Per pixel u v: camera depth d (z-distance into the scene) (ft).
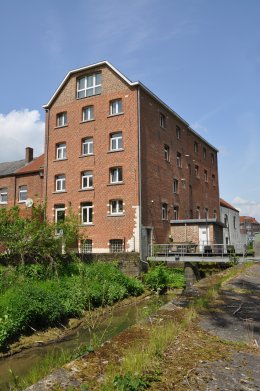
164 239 90.53
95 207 85.25
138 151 81.56
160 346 19.95
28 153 112.78
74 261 62.75
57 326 38.86
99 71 90.63
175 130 103.35
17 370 27.73
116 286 55.98
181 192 103.04
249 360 18.84
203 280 52.70
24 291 39.78
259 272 62.44
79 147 90.07
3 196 106.32
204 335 23.24
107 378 15.57
